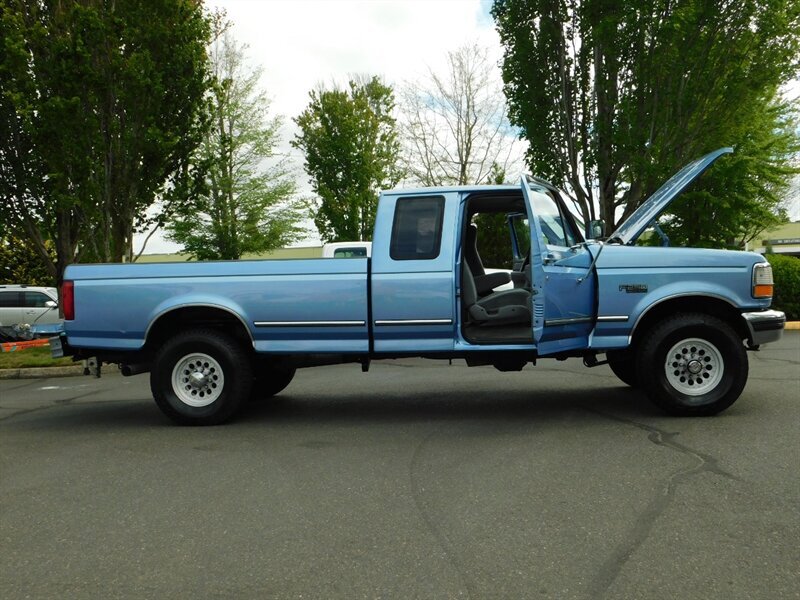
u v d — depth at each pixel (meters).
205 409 7.07
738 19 14.19
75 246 18.17
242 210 32.53
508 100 16.97
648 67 14.52
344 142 27.06
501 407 7.61
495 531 3.96
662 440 5.82
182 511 4.46
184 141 15.79
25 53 13.70
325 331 6.91
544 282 6.23
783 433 5.91
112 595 3.31
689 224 20.11
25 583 3.46
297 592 3.28
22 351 15.48
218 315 7.28
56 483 5.21
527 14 15.76
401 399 8.38
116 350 7.31
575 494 4.54
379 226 6.89
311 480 5.06
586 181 15.95
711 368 6.60
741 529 3.85
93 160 14.64
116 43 14.41
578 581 3.30
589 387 8.73
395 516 4.25
